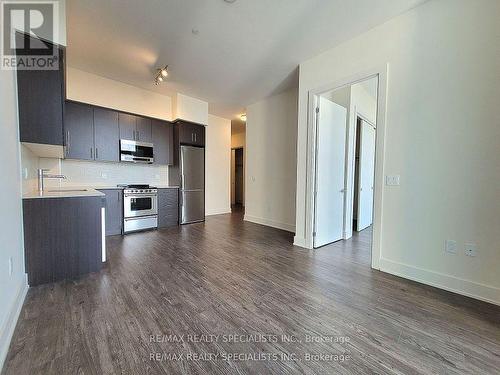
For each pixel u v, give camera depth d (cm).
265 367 122
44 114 209
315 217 335
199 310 174
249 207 536
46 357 125
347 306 183
